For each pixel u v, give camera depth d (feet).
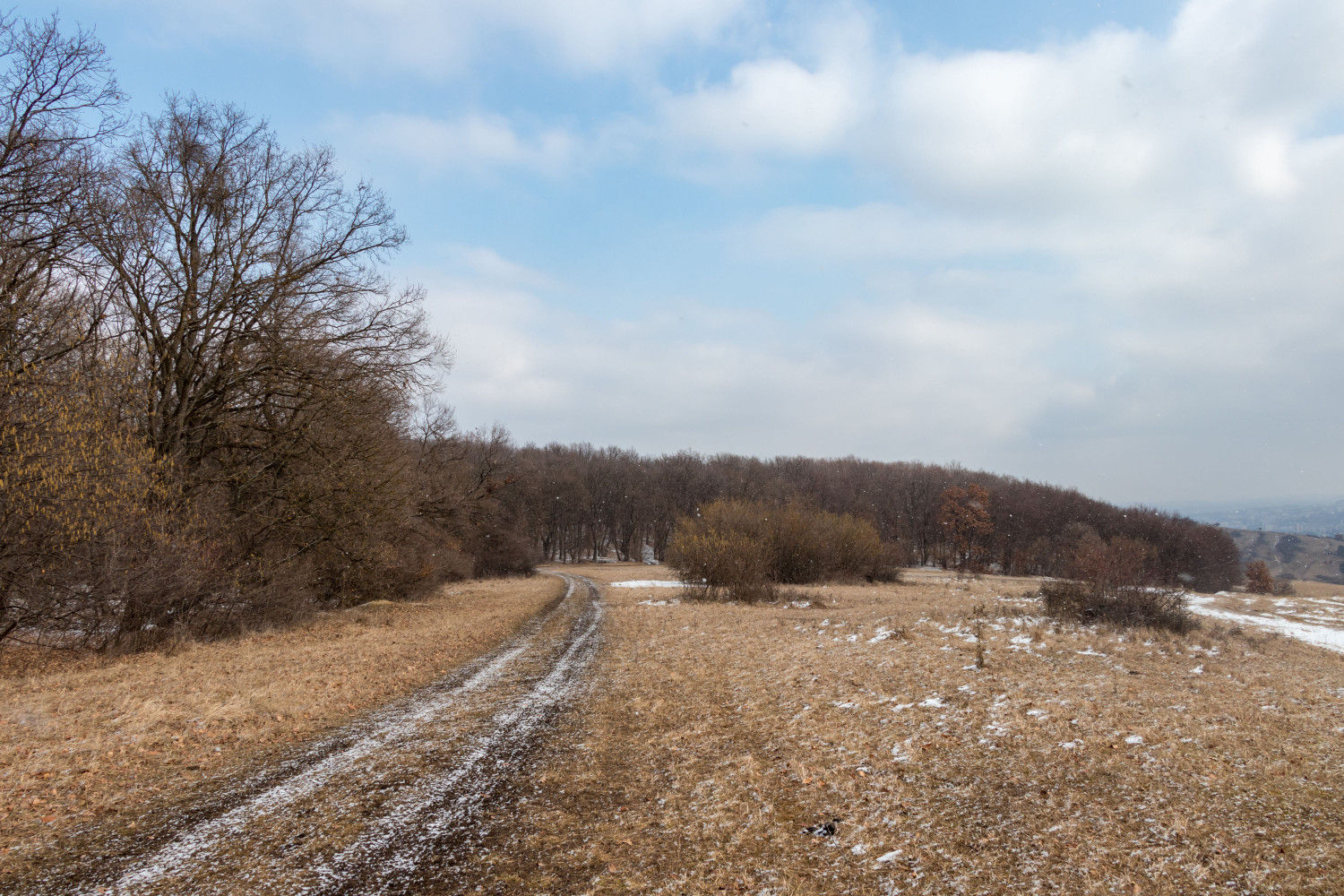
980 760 22.34
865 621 59.67
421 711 30.07
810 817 18.48
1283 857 15.34
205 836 16.78
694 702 31.86
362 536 66.85
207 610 49.57
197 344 54.90
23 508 35.81
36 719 25.86
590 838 17.16
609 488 295.69
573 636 56.44
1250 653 43.83
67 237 44.42
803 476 316.40
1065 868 15.24
